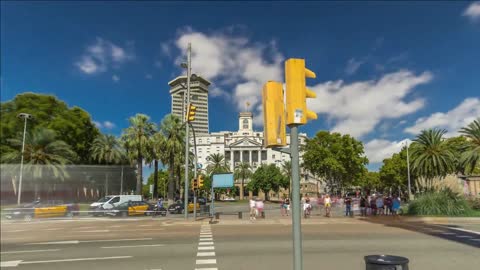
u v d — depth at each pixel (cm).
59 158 1521
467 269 960
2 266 1034
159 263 1048
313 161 7362
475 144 3806
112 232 1928
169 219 2928
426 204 2873
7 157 1395
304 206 2988
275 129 400
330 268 966
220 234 1794
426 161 4000
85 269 980
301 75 409
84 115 4703
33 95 4088
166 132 4962
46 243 1507
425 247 1333
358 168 7500
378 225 2256
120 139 4859
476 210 3022
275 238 1616
